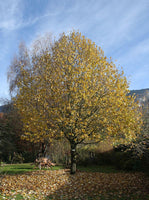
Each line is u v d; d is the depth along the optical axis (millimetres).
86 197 7434
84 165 14812
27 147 20844
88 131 9914
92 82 10344
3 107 24672
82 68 10383
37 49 20125
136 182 9453
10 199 6824
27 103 11148
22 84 11781
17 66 21109
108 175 11250
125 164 12820
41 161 13820
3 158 19359
